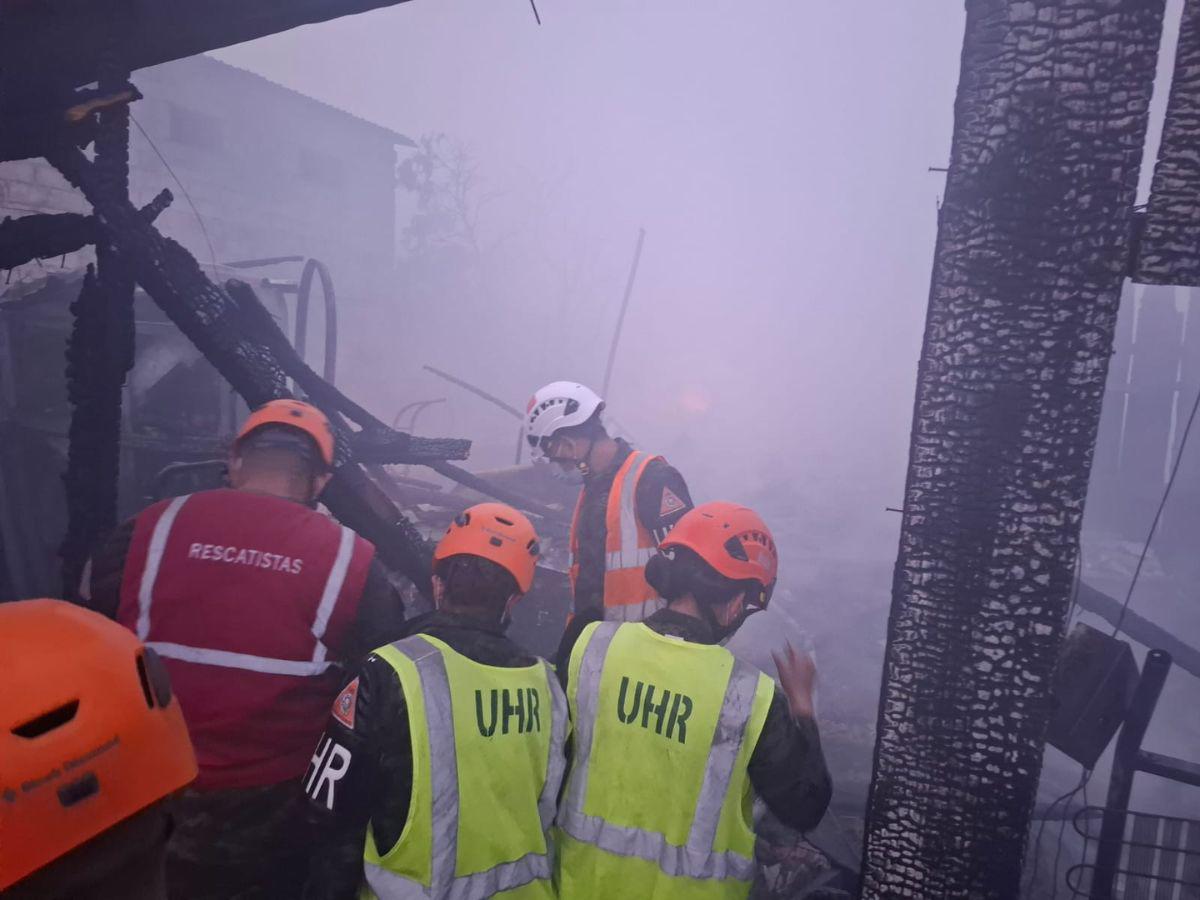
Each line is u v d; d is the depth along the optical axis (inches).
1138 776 189.5
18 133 106.9
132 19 97.6
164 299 120.6
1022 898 133.3
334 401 149.9
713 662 62.6
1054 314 68.9
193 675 62.8
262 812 64.6
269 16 95.6
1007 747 73.9
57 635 19.8
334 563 67.5
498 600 62.6
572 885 63.1
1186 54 64.1
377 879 55.9
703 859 60.1
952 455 72.9
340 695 57.3
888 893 79.4
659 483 108.6
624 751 62.6
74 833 17.7
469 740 56.9
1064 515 70.4
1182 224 65.4
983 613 73.2
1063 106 66.7
